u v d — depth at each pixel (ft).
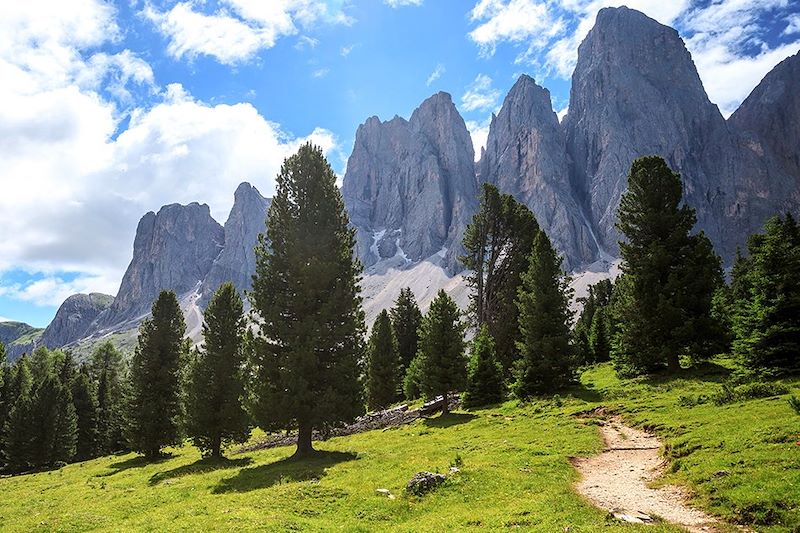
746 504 50.93
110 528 63.77
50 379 247.91
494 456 91.50
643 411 115.44
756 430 72.59
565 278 188.85
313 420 117.60
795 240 137.28
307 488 75.51
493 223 257.96
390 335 257.96
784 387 99.25
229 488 88.48
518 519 53.42
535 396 167.12
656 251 160.56
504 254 260.83
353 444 137.59
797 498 49.03
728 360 164.55
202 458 158.20
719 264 163.22
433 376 167.94
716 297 216.95
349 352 129.08
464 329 177.37
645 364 161.27
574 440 98.53
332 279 132.16
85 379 301.43
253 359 125.80
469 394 182.39
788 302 117.50
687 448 75.51
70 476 164.66
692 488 60.80
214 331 164.04
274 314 124.26
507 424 130.11
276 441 181.37
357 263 136.77
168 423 187.83
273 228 133.08
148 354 190.90
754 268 130.41
